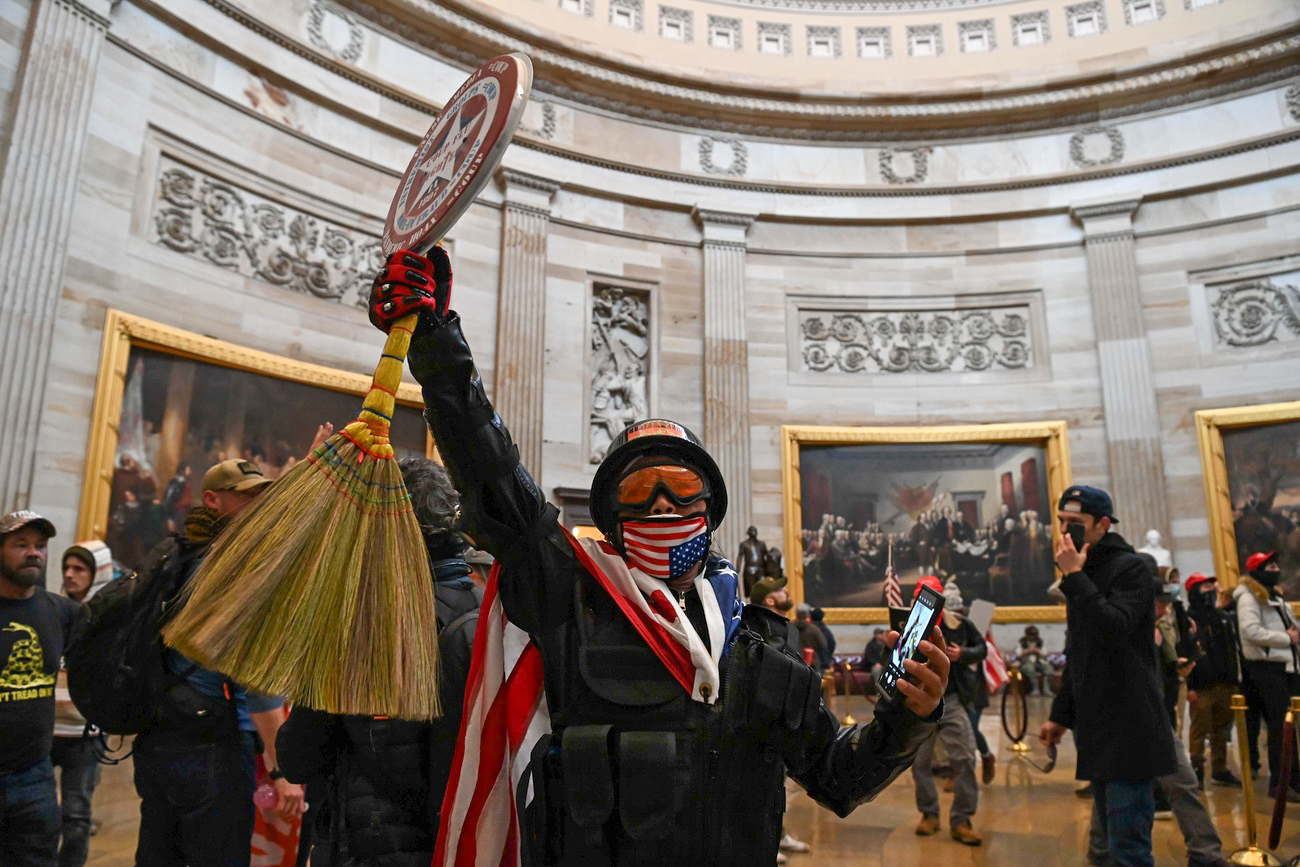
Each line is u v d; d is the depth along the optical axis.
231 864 3.22
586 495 14.13
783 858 5.82
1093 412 15.30
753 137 16.39
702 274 15.86
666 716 1.66
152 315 10.27
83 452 9.38
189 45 11.05
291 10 12.18
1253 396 14.42
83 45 9.70
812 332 16.17
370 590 1.59
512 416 13.67
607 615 1.77
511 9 15.33
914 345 16.16
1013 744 9.92
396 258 1.70
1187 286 15.21
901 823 6.82
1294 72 14.81
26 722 3.61
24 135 9.10
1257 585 7.56
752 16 17.08
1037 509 15.14
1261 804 7.11
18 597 3.75
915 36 17.25
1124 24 16.34
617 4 16.38
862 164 16.56
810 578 15.19
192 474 10.31
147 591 3.17
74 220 9.59
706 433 15.18
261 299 11.48
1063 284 15.91
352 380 11.98
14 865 3.55
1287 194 14.70
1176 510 14.57
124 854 5.39
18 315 8.85
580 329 14.85
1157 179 15.52
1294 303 14.41
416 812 2.40
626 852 1.58
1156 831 6.33
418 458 2.73
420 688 1.58
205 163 11.07
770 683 1.71
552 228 14.95
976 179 16.39
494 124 1.63
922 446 15.58
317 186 12.30
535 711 1.86
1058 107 16.08
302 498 1.59
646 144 15.83
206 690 3.23
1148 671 3.87
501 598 1.84
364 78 12.85
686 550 1.81
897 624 1.88
